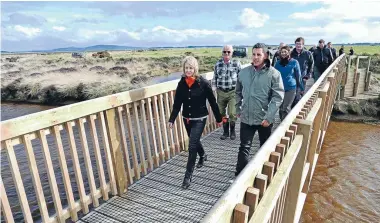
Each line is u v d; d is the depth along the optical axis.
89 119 3.15
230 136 5.71
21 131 2.40
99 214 3.25
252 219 1.61
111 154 3.50
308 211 8.53
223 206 1.22
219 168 4.43
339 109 18.97
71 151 3.00
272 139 2.18
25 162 9.65
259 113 3.47
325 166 11.98
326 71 6.90
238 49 38.66
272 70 3.34
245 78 3.52
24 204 2.56
